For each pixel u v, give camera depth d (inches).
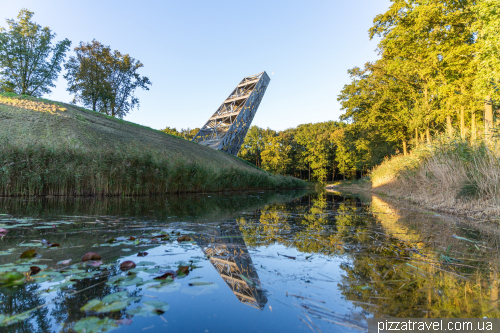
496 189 186.4
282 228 134.8
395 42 510.9
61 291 52.2
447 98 464.4
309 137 1884.8
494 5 291.9
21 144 319.6
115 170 350.9
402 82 577.9
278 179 944.3
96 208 205.9
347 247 96.4
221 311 45.5
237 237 111.0
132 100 1251.2
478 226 145.6
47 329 38.1
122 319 41.1
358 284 60.7
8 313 42.7
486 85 335.0
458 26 440.5
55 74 1045.8
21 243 90.9
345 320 43.4
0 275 55.1
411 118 588.1
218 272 66.4
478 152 228.5
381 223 154.8
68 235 105.4
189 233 115.4
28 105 720.3
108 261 71.4
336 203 309.6
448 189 239.0
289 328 39.8
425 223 155.0
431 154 305.7
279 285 59.2
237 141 1652.3
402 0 475.8
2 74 943.0
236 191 632.4
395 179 470.9
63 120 695.1
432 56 470.3
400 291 57.2
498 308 49.1
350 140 942.4
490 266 76.0
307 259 80.6
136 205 235.6
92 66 1047.6
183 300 50.1
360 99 743.1
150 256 78.1
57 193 326.0
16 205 214.2
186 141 1250.0
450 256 85.4
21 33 954.1
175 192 450.3
